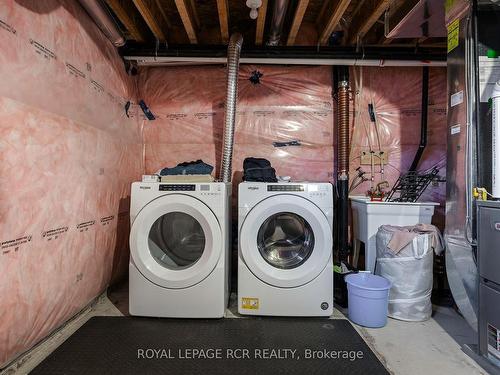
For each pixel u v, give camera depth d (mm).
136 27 2312
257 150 2738
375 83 2715
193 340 1614
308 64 2574
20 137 1318
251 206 1874
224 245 1857
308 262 1875
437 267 2250
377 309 1772
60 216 1590
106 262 2123
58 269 1573
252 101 2740
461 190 1633
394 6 2082
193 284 1827
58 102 1591
